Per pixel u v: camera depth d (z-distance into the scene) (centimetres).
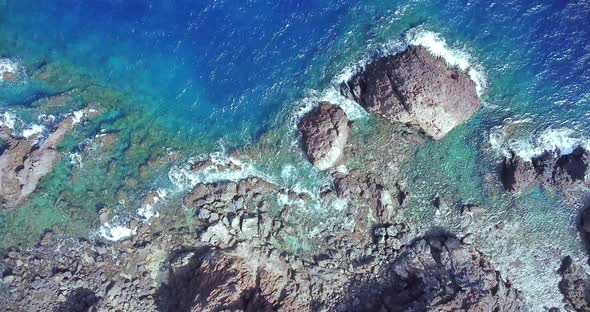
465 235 2284
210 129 2481
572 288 2205
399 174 2350
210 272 2156
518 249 2272
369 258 2247
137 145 2494
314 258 2275
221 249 2270
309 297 2209
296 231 2319
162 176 2439
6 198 2391
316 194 2355
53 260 2336
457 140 2353
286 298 2180
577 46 2355
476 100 2344
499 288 2158
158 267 2306
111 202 2414
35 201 2422
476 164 2331
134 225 2369
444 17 2405
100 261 2317
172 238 2341
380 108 2297
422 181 2338
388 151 2359
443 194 2323
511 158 2306
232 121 2475
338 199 2341
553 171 2270
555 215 2273
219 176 2422
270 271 2227
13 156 2411
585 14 2373
